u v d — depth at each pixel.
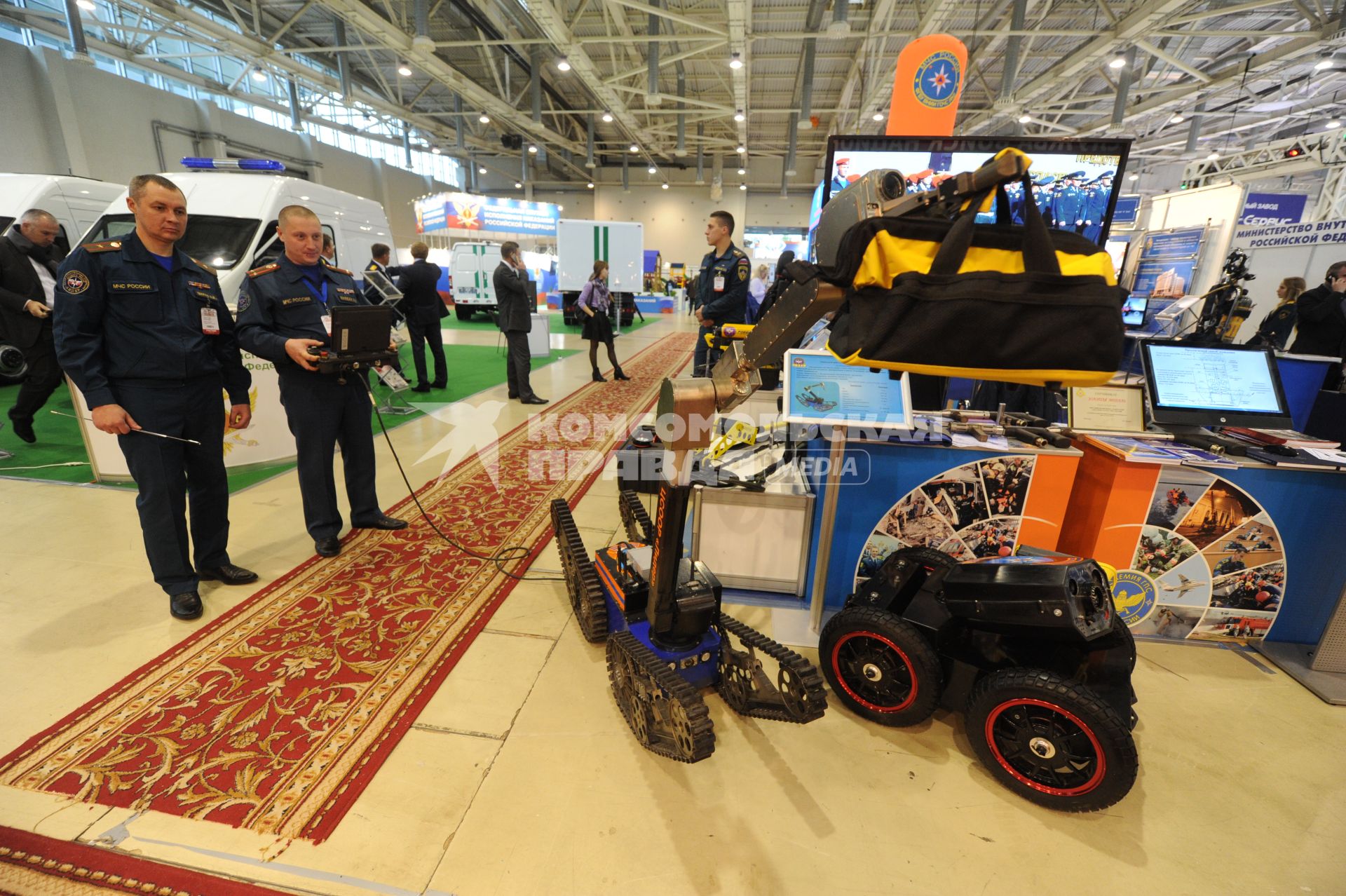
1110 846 1.45
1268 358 2.32
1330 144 8.07
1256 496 2.09
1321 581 2.16
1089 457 2.26
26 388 4.00
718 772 1.63
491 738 1.71
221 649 2.08
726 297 4.18
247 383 2.50
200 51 13.15
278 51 11.20
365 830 1.42
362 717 1.78
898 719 1.79
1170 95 11.43
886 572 1.96
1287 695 2.01
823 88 13.86
